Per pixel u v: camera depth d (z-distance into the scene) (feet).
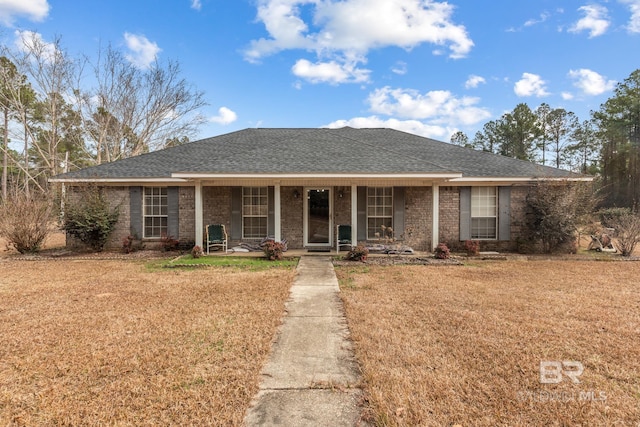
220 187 41.11
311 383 11.07
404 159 37.04
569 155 121.60
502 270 29.81
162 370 11.96
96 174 40.68
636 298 20.90
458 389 10.69
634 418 9.33
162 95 97.50
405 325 16.26
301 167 34.78
